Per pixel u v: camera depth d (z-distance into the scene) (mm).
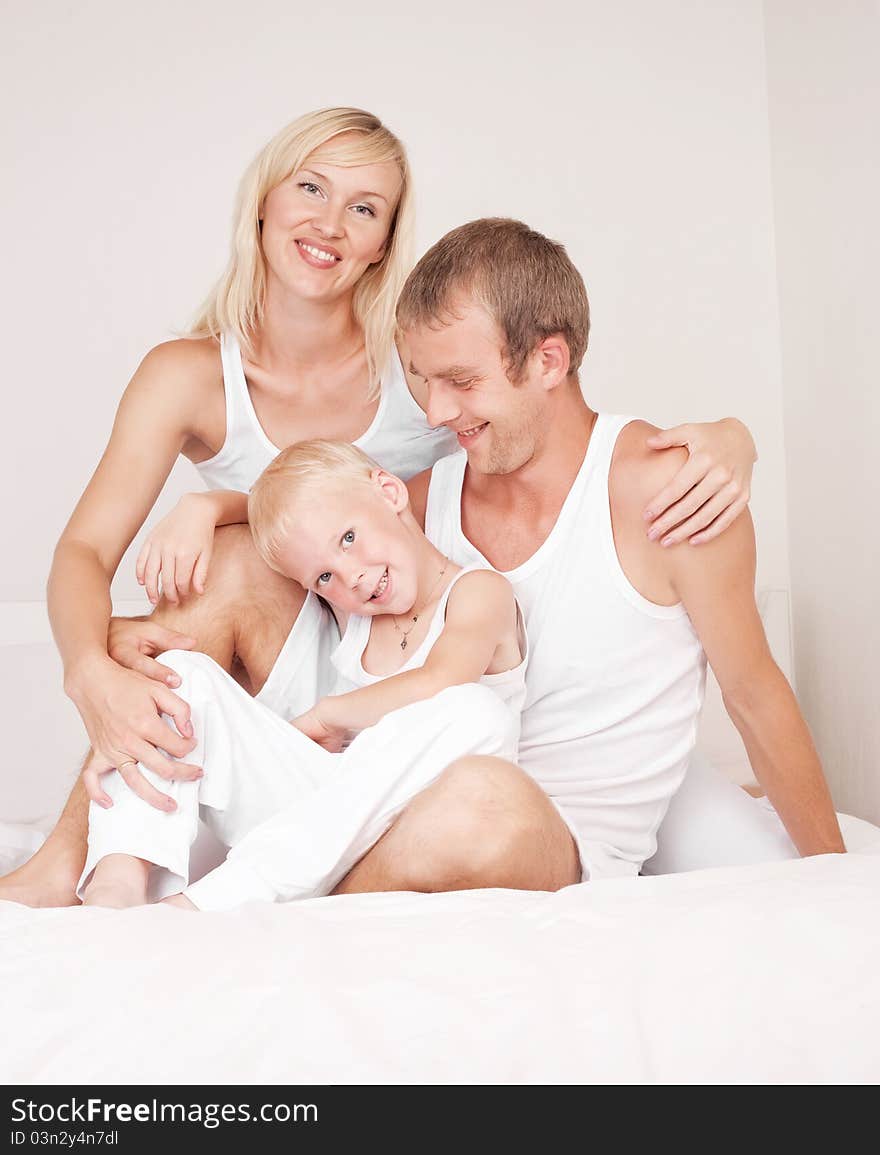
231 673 1559
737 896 906
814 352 2385
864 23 2098
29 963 790
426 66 2592
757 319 2604
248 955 790
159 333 2521
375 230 1638
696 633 1462
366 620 1456
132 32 2547
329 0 2582
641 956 789
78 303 2506
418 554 1438
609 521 1433
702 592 1398
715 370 2596
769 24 2592
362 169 1604
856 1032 663
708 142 2623
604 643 1450
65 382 2496
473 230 1380
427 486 1576
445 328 1339
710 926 831
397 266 1690
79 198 2518
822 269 2332
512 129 2596
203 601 1468
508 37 2605
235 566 1484
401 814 1135
